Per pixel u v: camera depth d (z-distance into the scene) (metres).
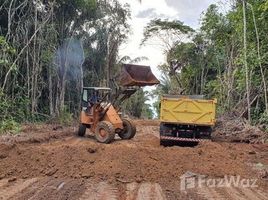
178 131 16.69
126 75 18.50
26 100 26.33
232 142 18.09
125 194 8.98
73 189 9.38
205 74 46.19
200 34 44.44
